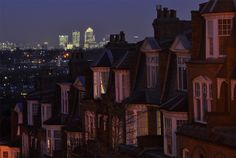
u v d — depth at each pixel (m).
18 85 154.00
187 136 35.84
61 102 68.50
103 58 56.66
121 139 49.16
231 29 35.91
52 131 67.88
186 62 38.22
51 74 83.94
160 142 43.19
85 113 59.31
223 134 31.97
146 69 47.81
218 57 36.19
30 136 77.38
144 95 46.66
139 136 43.69
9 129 97.19
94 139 53.78
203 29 38.03
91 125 57.53
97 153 49.16
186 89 40.69
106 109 51.84
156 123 45.03
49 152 68.31
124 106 47.69
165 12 49.91
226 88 35.09
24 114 81.56
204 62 36.56
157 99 45.56
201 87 36.94
